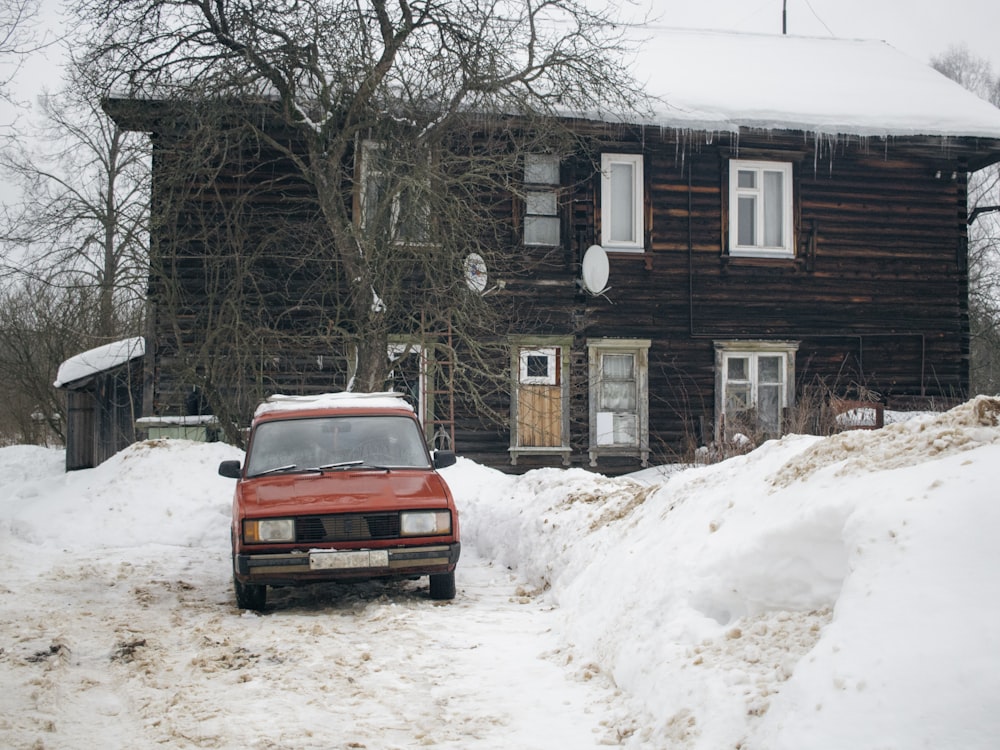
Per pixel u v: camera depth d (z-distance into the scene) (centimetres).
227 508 1350
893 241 2211
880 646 391
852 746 362
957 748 339
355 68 1506
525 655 680
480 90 1563
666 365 2103
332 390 1875
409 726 530
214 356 1656
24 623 791
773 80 2283
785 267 2158
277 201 1898
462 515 1347
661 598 604
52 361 2616
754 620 532
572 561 896
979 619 376
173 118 1594
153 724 538
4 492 1573
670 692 499
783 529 534
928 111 2180
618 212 2125
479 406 1669
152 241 1597
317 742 505
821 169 2184
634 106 1927
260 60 1524
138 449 1484
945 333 2227
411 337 1633
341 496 873
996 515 416
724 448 1513
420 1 1513
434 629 757
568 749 491
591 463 2064
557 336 2045
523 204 2014
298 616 827
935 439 539
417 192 1516
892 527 445
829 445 612
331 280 1853
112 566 1098
